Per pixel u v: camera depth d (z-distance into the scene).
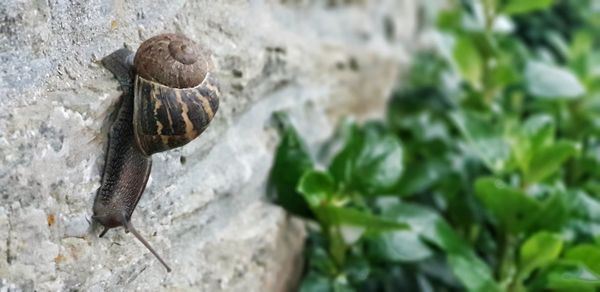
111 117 0.19
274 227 0.26
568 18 0.47
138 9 0.20
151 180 0.20
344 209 0.23
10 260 0.17
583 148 0.36
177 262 0.22
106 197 0.19
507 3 0.33
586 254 0.24
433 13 0.46
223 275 0.23
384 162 0.26
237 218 0.24
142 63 0.19
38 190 0.17
